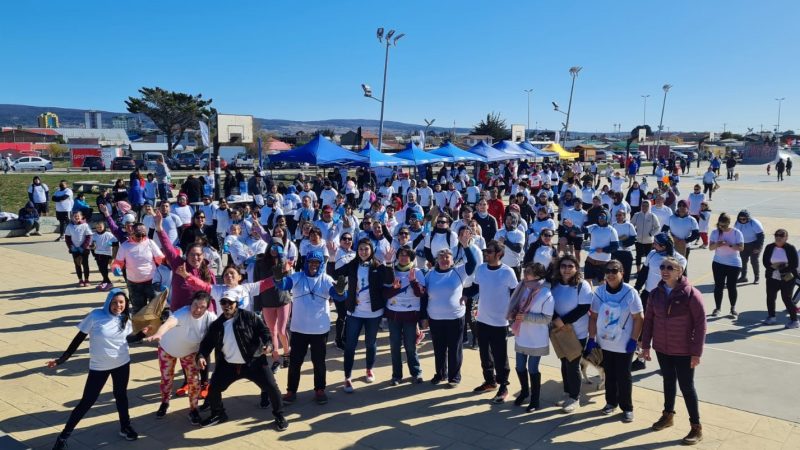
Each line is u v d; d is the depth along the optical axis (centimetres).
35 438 544
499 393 624
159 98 7444
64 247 1609
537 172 2705
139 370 721
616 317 562
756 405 609
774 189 3469
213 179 2238
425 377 700
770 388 654
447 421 579
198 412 571
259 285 655
